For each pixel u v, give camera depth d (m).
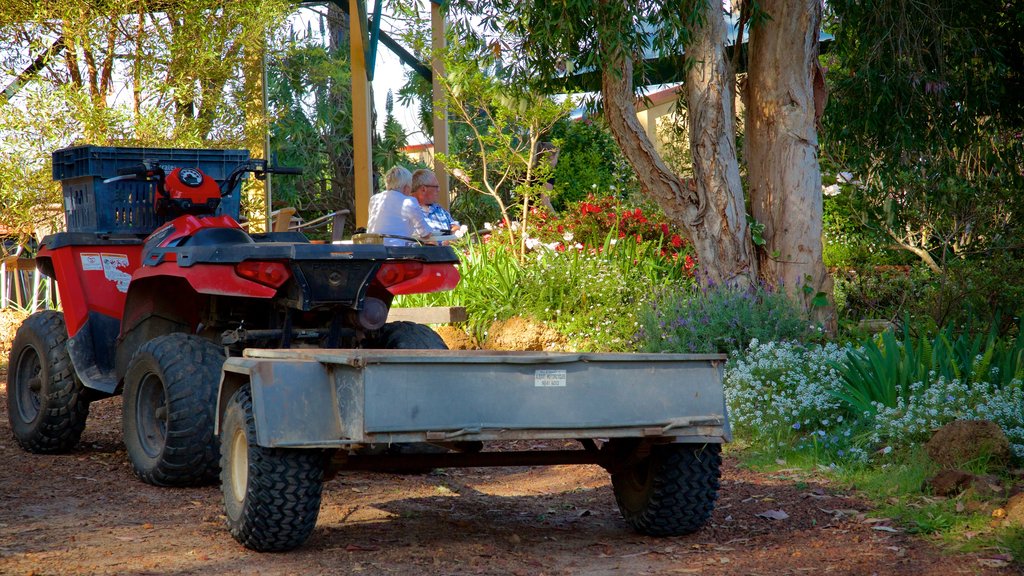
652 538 4.13
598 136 15.23
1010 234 9.27
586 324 8.84
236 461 3.90
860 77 8.59
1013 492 4.36
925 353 6.12
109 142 10.78
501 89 8.97
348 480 5.40
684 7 7.48
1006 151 9.02
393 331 5.54
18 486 5.11
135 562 3.65
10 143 10.59
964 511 4.16
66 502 4.75
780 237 8.25
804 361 6.68
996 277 8.34
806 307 8.12
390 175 7.66
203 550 3.84
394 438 3.38
